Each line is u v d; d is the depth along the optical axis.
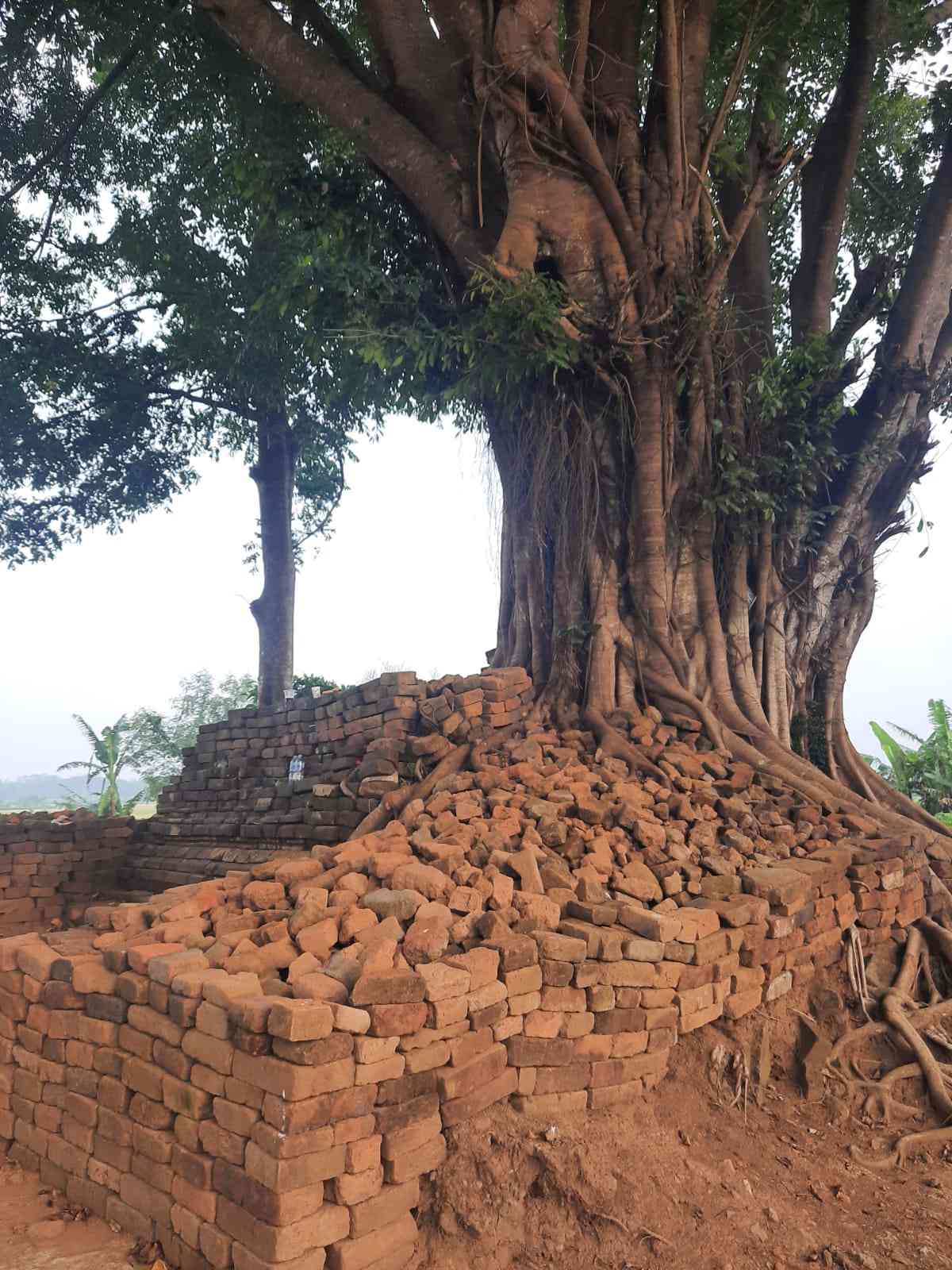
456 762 7.78
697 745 8.64
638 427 8.98
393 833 6.24
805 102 12.83
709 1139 5.07
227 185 13.81
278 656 20.09
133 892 10.45
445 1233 4.15
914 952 7.18
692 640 9.30
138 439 19.11
